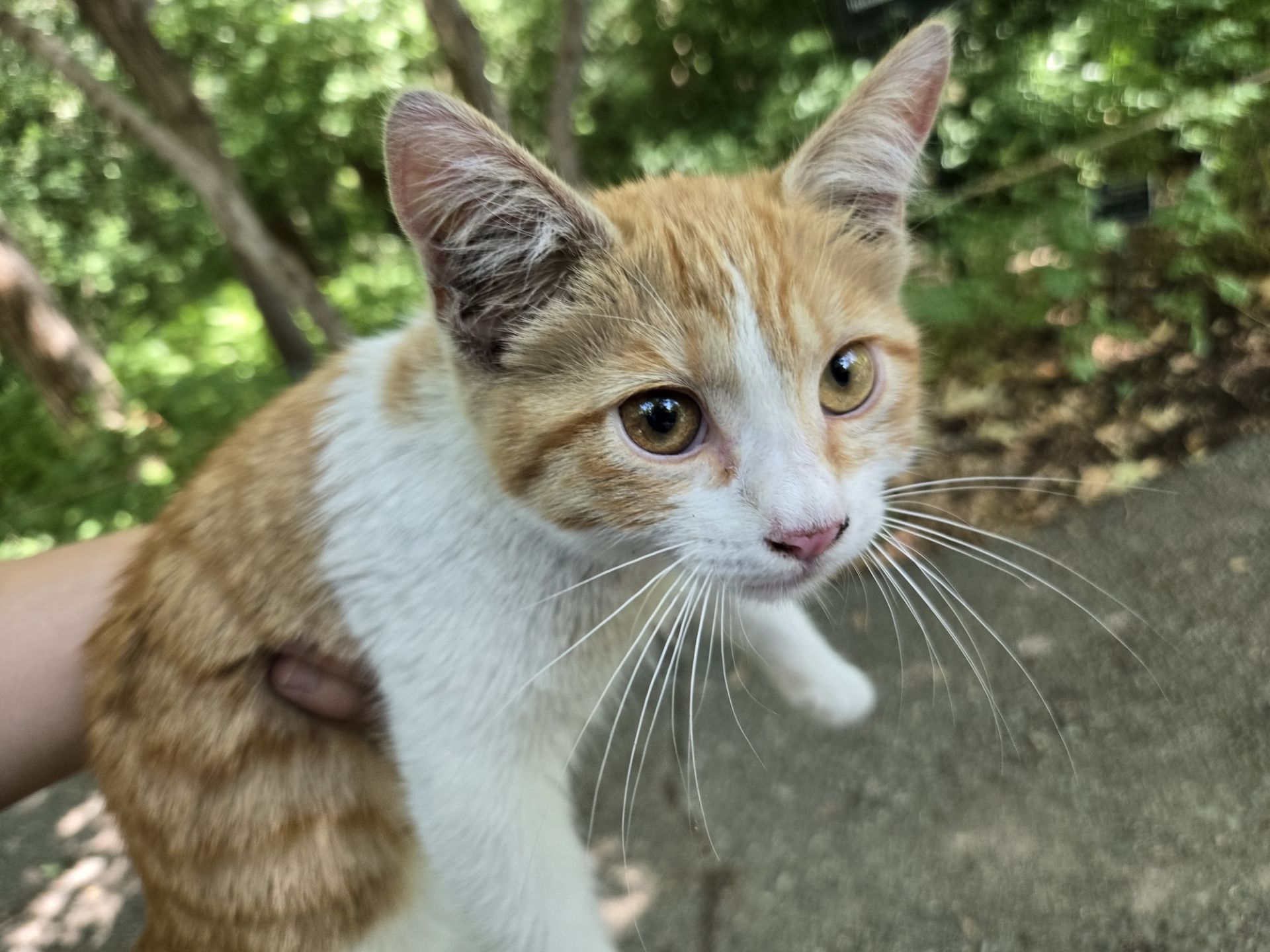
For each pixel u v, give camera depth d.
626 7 0.81
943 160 0.52
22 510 0.58
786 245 0.15
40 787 0.18
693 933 0.25
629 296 0.14
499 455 0.15
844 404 0.15
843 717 0.21
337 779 0.17
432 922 0.18
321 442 0.16
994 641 0.29
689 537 0.14
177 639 0.16
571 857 0.16
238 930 0.16
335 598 0.16
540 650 0.15
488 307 0.15
